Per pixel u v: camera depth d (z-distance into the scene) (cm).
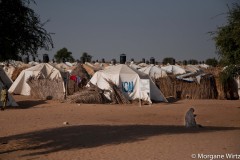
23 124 1891
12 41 1165
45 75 3766
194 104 3122
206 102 3309
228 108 2853
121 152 1211
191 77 3791
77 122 2009
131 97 3250
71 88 3475
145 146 1288
